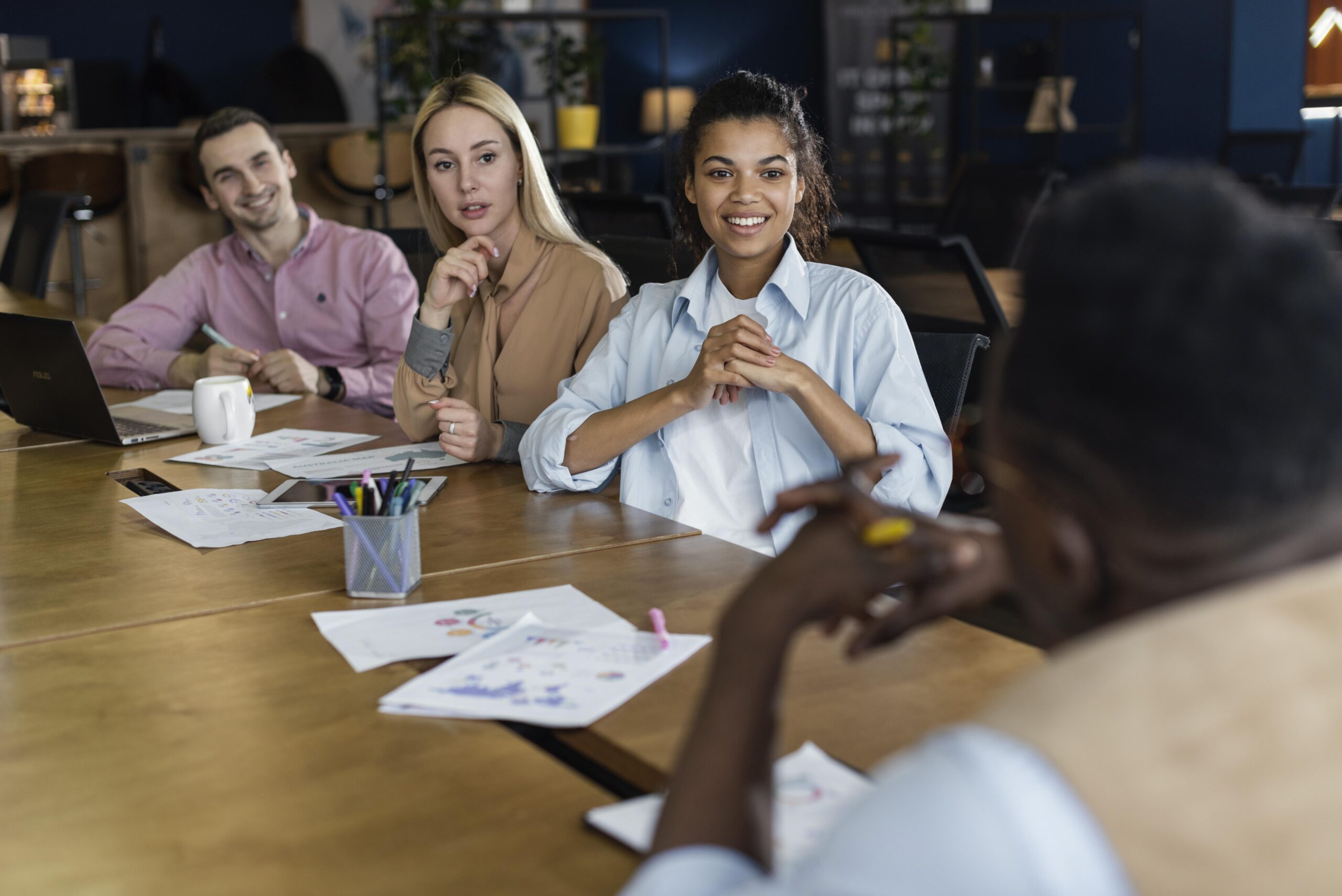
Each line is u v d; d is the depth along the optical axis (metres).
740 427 1.81
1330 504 0.45
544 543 1.57
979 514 2.58
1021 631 2.36
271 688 1.13
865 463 0.70
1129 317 0.45
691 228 2.00
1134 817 0.41
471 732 1.03
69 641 1.27
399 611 1.33
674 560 1.49
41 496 1.86
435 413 2.13
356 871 0.83
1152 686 0.43
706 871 0.54
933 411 1.75
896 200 7.10
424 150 2.24
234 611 1.34
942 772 0.43
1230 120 8.08
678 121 9.10
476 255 2.09
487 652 1.19
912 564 0.65
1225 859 0.40
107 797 0.94
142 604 1.37
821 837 0.84
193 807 0.92
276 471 1.97
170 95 8.04
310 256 3.06
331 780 0.96
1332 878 0.39
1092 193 0.49
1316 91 8.15
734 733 0.61
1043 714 0.44
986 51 8.48
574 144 7.28
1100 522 0.48
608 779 1.05
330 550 1.55
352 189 6.34
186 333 3.12
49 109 7.15
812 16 9.83
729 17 9.83
